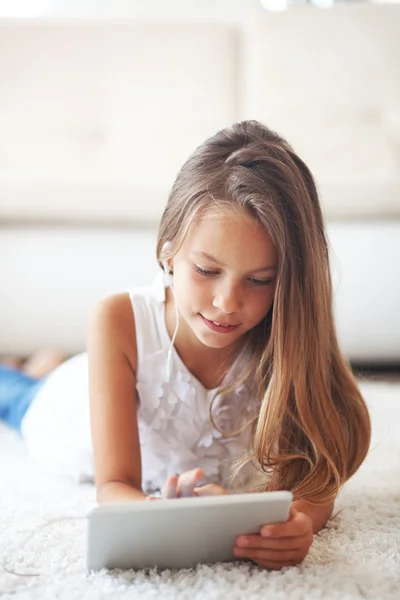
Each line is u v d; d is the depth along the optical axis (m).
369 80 2.20
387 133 2.17
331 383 0.95
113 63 2.21
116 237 1.81
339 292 1.80
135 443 0.91
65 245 1.80
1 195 1.82
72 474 1.11
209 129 2.20
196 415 0.99
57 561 0.77
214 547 0.74
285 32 2.21
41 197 1.83
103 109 2.20
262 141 0.84
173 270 0.87
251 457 0.92
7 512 0.91
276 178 0.81
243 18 2.62
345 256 1.79
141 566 0.74
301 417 0.88
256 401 0.96
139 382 0.98
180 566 0.75
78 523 0.89
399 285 1.80
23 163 2.15
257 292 0.81
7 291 1.81
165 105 2.20
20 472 1.15
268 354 0.89
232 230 0.77
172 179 1.91
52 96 2.19
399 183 1.84
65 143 2.17
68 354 1.84
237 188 0.79
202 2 2.61
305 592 0.68
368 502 0.97
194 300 0.81
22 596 0.68
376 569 0.74
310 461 0.90
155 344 0.97
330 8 2.23
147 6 2.60
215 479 1.04
